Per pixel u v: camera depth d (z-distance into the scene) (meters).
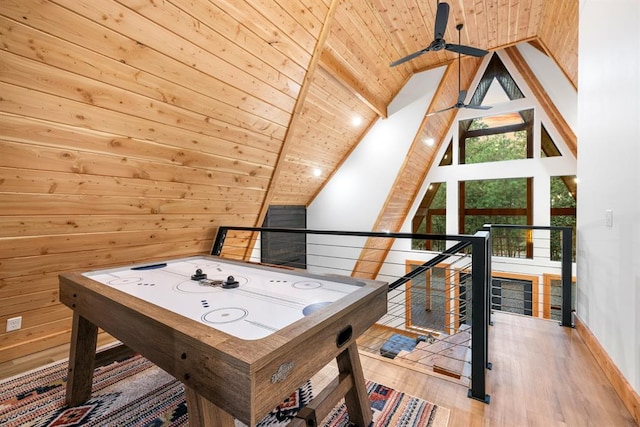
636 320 1.61
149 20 1.75
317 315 1.07
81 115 1.83
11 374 2.08
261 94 2.56
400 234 2.05
